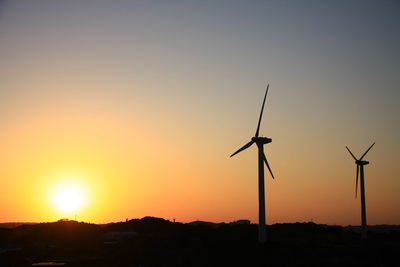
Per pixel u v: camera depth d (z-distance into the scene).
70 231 170.00
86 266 112.94
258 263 109.81
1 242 159.75
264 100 127.38
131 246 126.44
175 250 120.12
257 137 127.19
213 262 111.81
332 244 146.62
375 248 134.50
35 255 128.88
